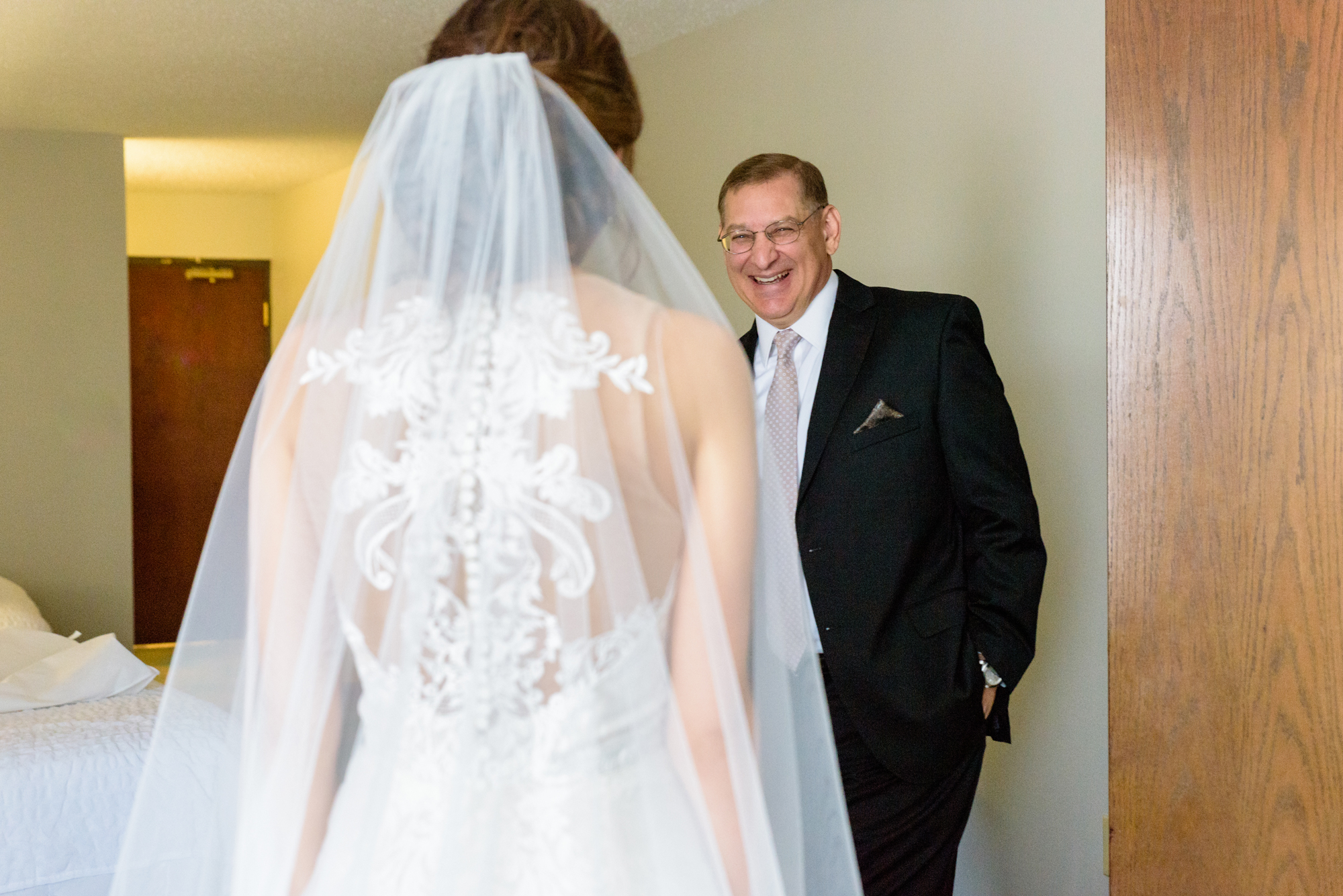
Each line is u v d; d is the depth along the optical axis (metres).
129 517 5.86
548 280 0.94
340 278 0.99
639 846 0.91
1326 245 1.56
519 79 0.96
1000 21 3.15
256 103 5.31
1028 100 3.08
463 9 1.06
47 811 2.25
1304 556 1.59
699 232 4.32
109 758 2.34
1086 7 2.94
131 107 5.35
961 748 2.18
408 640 0.91
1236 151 1.63
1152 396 1.70
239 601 1.05
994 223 3.18
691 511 0.94
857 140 3.61
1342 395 1.55
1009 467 2.20
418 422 0.93
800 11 3.82
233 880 0.99
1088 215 2.94
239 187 7.52
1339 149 1.55
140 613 7.71
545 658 0.90
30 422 5.71
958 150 3.28
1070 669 2.97
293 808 0.94
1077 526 2.96
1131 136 1.72
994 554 2.18
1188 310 1.67
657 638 0.93
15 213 5.68
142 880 1.05
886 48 3.50
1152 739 1.71
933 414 2.23
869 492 2.20
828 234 2.41
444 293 0.95
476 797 0.89
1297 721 1.60
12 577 5.68
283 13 4.12
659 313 0.96
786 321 2.36
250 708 0.97
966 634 2.20
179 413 7.80
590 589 0.90
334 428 0.95
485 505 0.91
